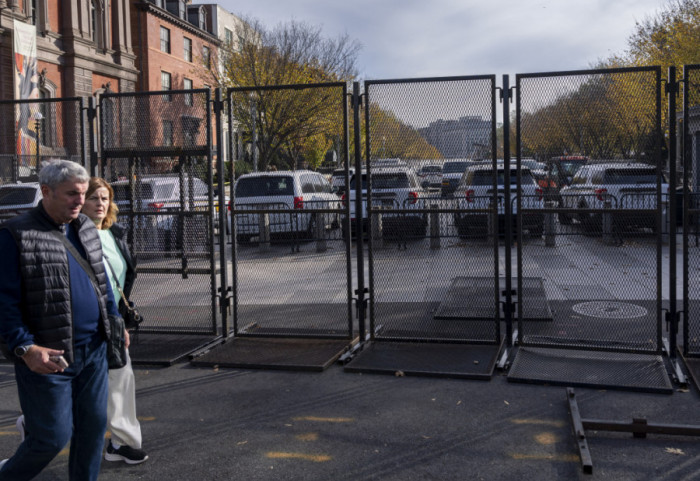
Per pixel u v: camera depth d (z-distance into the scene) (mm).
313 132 30328
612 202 6801
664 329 6910
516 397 5238
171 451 4434
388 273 6961
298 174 14938
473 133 6496
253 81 33125
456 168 6645
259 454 4348
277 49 33812
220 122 6996
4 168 10047
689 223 6078
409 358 6246
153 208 7207
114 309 3617
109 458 4270
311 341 6996
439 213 6773
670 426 4363
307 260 12648
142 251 7246
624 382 5391
